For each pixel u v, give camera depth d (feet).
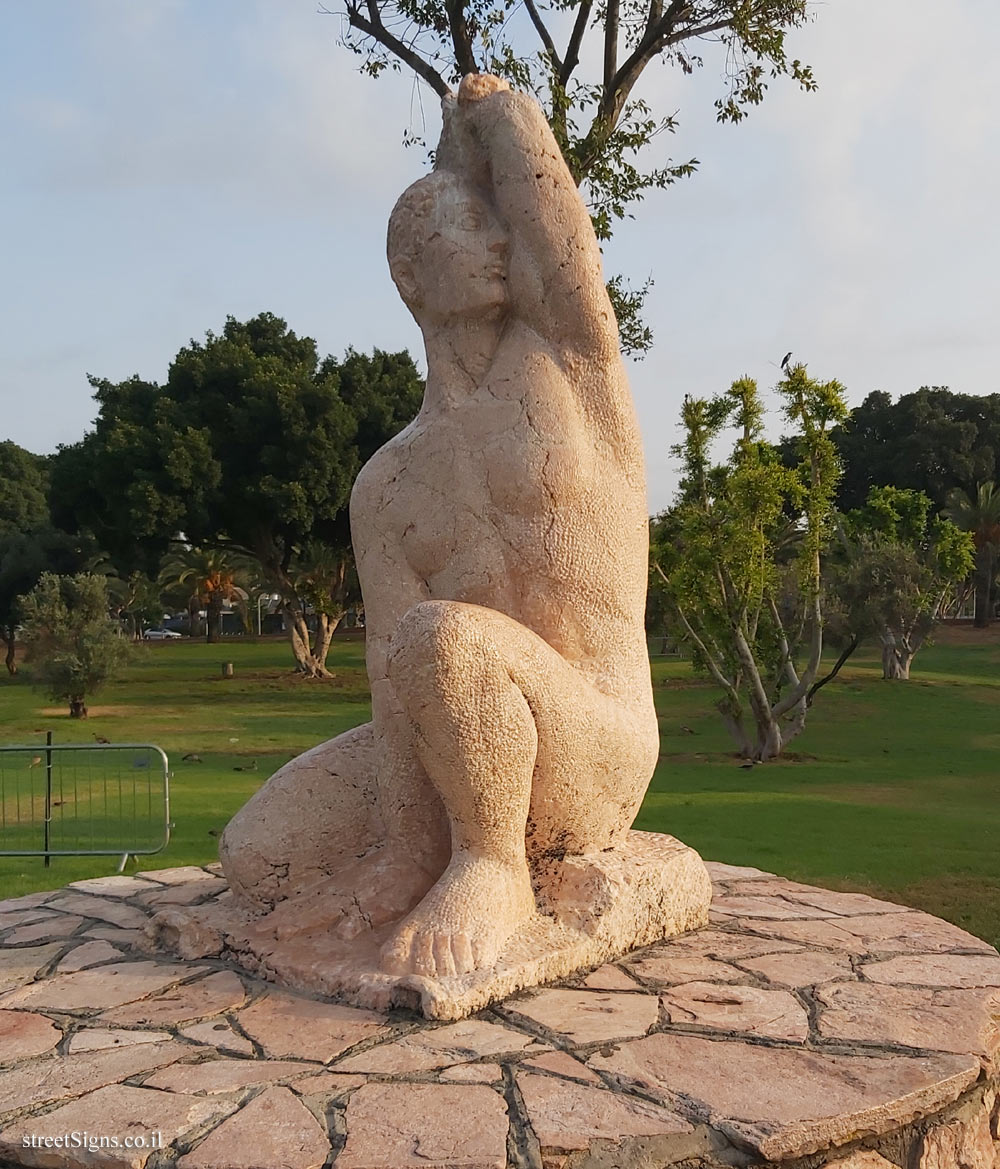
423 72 31.22
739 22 29.81
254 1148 5.94
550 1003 7.97
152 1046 7.34
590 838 9.29
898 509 67.82
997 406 106.93
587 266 9.37
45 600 57.88
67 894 12.13
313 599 75.10
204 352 70.23
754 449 38.70
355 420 67.67
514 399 9.30
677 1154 6.04
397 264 9.93
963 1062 7.07
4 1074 6.97
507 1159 5.85
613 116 30.66
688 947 9.51
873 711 53.31
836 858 20.63
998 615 115.75
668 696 61.46
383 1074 6.79
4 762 39.93
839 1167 6.35
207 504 66.74
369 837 9.74
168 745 42.14
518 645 8.37
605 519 9.36
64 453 70.33
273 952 8.72
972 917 16.71
